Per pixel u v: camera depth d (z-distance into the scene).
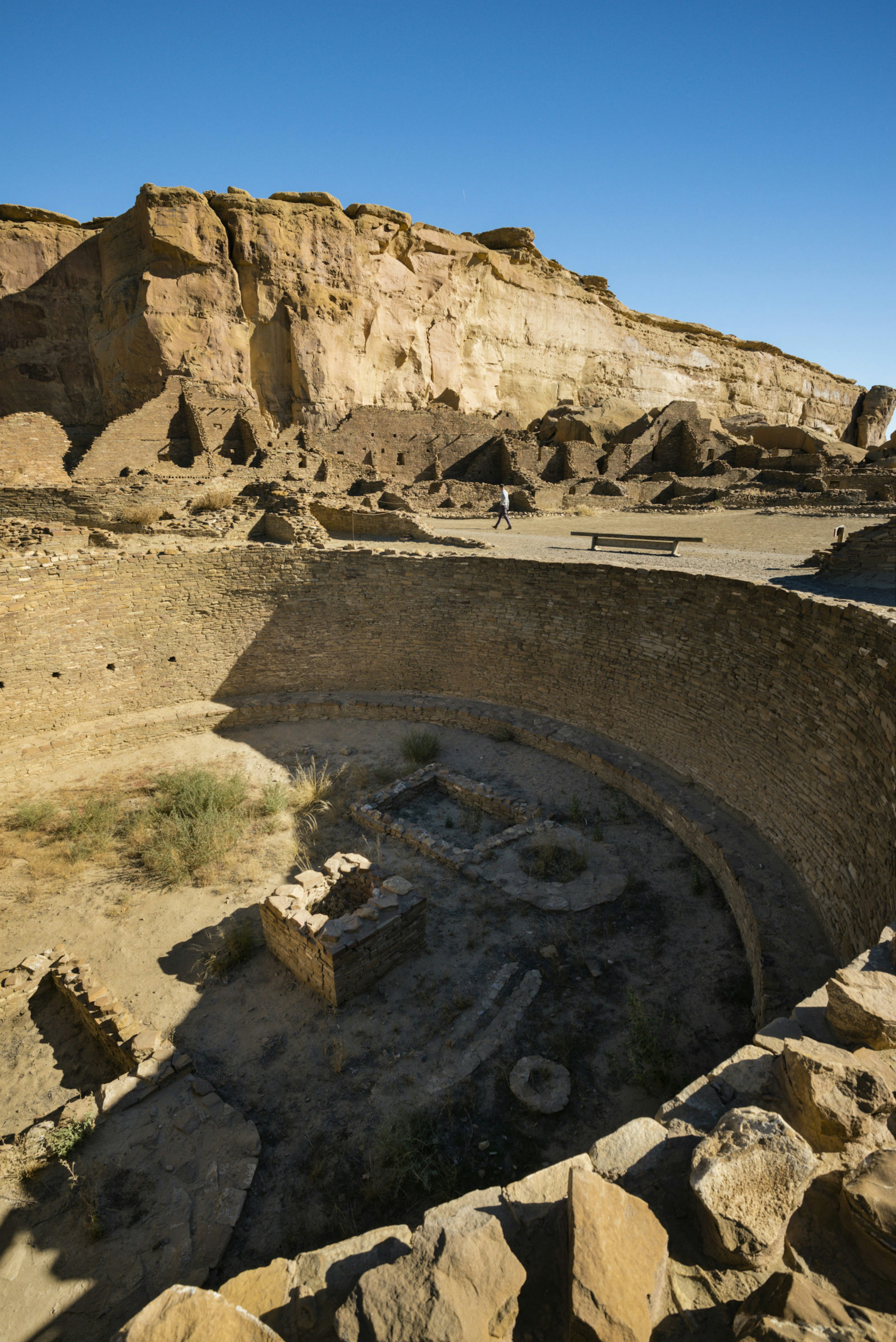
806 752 8.93
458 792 12.81
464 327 48.50
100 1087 6.66
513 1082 6.72
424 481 35.97
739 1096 3.60
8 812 12.36
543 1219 3.00
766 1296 2.52
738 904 8.80
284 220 35.47
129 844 11.39
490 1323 2.48
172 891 10.15
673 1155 3.22
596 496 33.53
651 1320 2.50
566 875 9.99
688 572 12.20
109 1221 5.52
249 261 34.94
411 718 16.14
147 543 16.89
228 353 35.22
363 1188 5.85
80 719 14.77
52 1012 8.19
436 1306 2.50
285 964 8.62
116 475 26.39
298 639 16.97
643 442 39.12
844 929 7.14
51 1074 7.36
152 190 32.44
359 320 39.41
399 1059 7.19
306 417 37.78
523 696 15.54
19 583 13.44
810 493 30.20
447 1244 2.73
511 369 53.06
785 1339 2.25
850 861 7.37
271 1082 6.98
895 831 6.29
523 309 52.69
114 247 36.25
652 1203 3.05
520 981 8.18
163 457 27.98
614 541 18.55
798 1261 2.71
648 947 8.61
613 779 12.69
